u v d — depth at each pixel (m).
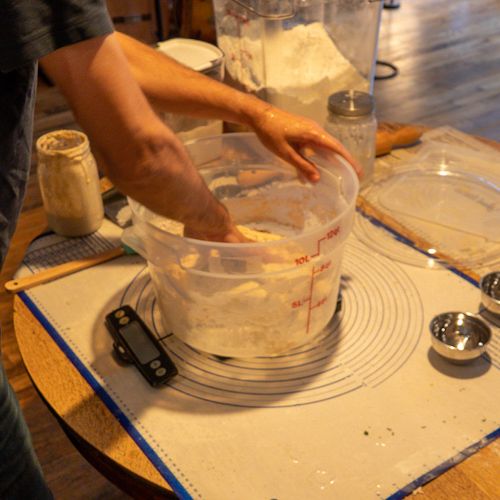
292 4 1.29
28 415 1.71
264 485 0.83
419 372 0.98
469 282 1.15
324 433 0.89
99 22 0.68
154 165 0.77
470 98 3.40
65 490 1.56
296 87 1.40
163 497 0.85
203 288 0.94
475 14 4.37
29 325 1.10
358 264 1.20
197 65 1.42
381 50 3.89
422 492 0.82
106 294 1.16
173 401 0.95
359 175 1.09
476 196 1.38
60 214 1.29
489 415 0.91
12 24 0.64
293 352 1.03
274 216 1.27
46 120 2.99
